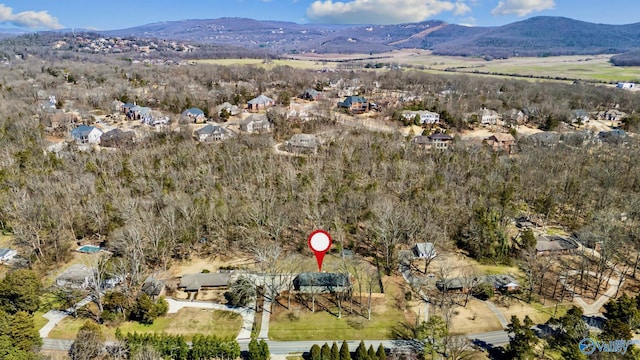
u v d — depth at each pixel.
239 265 92.19
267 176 121.31
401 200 112.44
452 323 75.25
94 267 83.38
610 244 89.00
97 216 99.62
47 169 120.44
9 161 123.38
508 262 94.31
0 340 59.91
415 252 95.25
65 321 74.31
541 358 67.19
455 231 102.06
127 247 84.50
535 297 82.62
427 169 127.44
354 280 87.62
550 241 98.25
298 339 71.62
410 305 80.69
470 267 92.75
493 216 100.12
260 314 77.81
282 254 95.69
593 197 117.62
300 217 104.00
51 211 97.56
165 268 89.38
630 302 72.75
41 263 89.31
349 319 76.62
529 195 120.44
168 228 94.00
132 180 115.19
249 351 65.56
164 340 66.31
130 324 74.12
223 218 99.38
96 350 64.94
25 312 65.50
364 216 107.19
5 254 90.88
